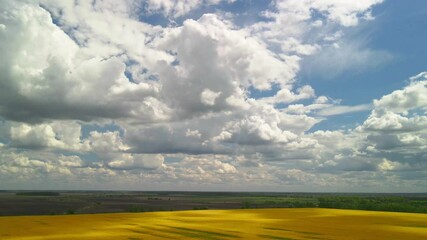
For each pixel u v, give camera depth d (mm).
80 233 45000
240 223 57625
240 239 40344
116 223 56750
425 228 52250
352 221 62688
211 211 85438
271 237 42188
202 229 49250
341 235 44344
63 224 54938
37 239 40000
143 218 66000
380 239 41062
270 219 65562
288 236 43125
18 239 40062
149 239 40031
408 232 47438
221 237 41812
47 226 52156
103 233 44969
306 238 41656
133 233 45000
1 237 41531
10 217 66625
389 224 57750
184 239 40125
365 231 48344
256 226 53438
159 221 60312
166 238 40781
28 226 52031
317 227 52719
